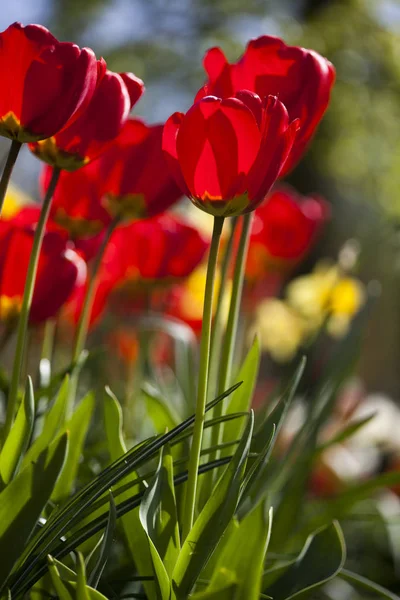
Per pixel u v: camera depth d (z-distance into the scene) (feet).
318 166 26.61
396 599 3.93
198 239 4.91
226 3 26.81
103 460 4.43
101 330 5.61
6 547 3.32
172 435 3.48
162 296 6.15
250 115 3.30
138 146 4.05
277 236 6.02
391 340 21.76
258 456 3.44
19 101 3.40
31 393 3.53
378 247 5.53
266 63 3.61
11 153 3.44
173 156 3.42
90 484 3.46
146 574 3.60
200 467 3.62
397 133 26.63
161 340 6.98
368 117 26.61
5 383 4.24
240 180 3.34
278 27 26.61
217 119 3.30
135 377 5.18
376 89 26.68
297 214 5.97
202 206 3.37
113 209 4.11
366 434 7.86
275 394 4.60
